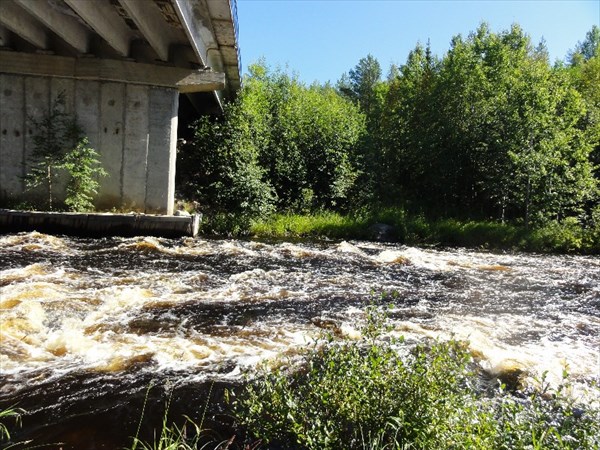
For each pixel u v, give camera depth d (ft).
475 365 21.66
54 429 14.98
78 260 38.70
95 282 31.63
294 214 75.36
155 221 53.88
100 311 25.80
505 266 50.83
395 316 29.25
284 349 21.98
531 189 79.46
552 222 76.95
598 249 69.92
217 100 74.43
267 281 36.22
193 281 34.45
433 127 94.07
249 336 23.82
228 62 66.54
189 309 27.63
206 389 17.88
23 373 18.45
